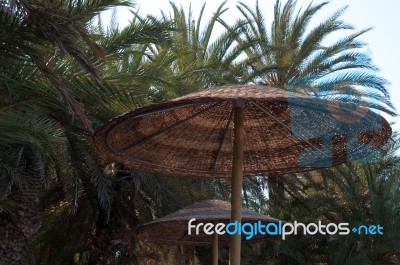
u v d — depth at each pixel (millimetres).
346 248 17609
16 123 6836
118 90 8672
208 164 5742
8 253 10180
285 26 16562
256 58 15289
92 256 13188
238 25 14836
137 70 9531
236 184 4453
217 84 13180
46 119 7672
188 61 13977
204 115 5293
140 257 15531
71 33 5777
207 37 15742
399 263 18094
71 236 13828
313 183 18375
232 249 4309
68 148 9906
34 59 6418
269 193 17094
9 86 7031
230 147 5586
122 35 9117
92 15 6941
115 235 13125
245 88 4383
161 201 12484
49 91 7676
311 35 15953
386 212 17531
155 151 5531
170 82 10680
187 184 12508
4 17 6203
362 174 19859
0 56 6641
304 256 17859
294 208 18578
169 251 16062
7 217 10289
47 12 5738
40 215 10570
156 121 5215
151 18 9203
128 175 12695
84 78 8273
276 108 5180
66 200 12484
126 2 7047
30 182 10266
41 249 13828
